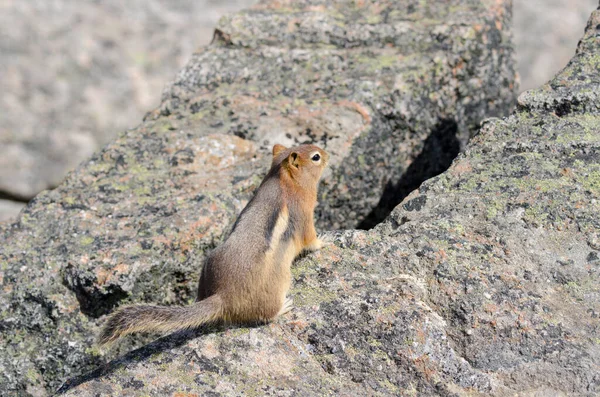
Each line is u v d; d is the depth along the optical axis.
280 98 16.25
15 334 12.10
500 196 11.30
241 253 9.91
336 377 9.20
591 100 12.56
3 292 12.27
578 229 10.59
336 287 10.27
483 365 9.13
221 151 15.02
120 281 12.17
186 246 12.71
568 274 10.05
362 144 15.56
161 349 9.60
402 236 10.95
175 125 15.85
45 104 24.22
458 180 11.84
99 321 12.23
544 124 12.43
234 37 18.17
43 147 24.27
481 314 9.62
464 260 10.36
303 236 10.77
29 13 24.28
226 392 8.98
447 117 16.98
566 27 26.17
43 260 12.55
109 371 9.35
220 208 13.34
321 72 16.84
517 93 18.64
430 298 9.96
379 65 16.72
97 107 24.44
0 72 24.03
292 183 10.78
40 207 13.81
